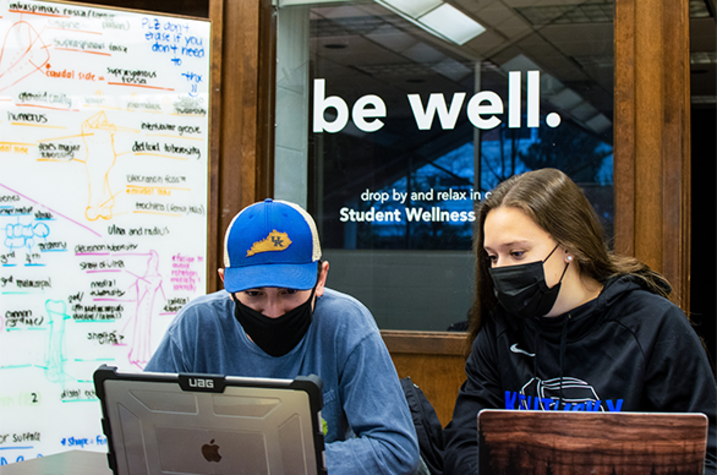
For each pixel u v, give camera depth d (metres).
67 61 2.41
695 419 0.88
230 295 1.30
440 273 2.76
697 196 6.41
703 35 4.48
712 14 4.08
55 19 2.40
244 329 1.29
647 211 2.51
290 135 2.88
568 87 2.64
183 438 0.93
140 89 2.49
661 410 1.35
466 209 2.74
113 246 2.44
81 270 2.40
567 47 2.64
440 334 2.72
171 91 2.53
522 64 2.69
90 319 2.40
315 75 2.87
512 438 0.91
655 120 2.51
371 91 2.83
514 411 0.92
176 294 2.50
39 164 2.38
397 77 2.81
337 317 1.33
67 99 2.41
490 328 1.60
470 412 1.51
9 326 2.34
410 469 1.18
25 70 2.37
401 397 1.28
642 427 0.89
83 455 1.44
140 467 0.96
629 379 1.38
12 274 2.35
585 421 0.90
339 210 2.86
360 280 2.83
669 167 2.47
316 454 0.87
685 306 2.45
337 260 2.86
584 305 1.44
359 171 2.84
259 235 1.20
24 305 2.35
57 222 2.39
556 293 1.41
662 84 2.49
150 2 3.20
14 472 1.31
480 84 2.73
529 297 1.40
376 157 2.82
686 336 1.35
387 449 1.16
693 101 6.34
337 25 2.86
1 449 2.32
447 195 2.76
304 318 1.26
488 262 1.58
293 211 1.25
